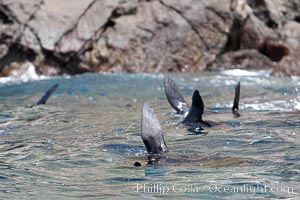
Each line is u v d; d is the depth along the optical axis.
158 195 10.64
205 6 34.03
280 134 15.60
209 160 12.98
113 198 10.53
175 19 33.28
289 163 12.64
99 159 13.39
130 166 12.66
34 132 16.70
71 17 31.56
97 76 29.88
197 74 31.05
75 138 15.78
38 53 30.83
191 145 14.52
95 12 32.16
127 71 31.84
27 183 11.63
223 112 19.17
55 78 29.47
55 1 31.78
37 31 30.95
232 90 24.97
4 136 16.19
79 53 31.41
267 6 35.69
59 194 10.88
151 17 33.06
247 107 20.16
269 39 34.44
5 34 30.50
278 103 21.09
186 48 33.16
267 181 11.34
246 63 33.59
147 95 23.84
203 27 33.81
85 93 24.39
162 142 13.76
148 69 32.16
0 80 29.22
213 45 33.88
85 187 11.27
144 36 32.56
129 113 19.75
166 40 32.91
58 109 20.64
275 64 32.31
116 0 32.78
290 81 27.69
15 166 12.95
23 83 27.73
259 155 13.41
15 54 30.86
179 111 19.00
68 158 13.55
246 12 34.69
